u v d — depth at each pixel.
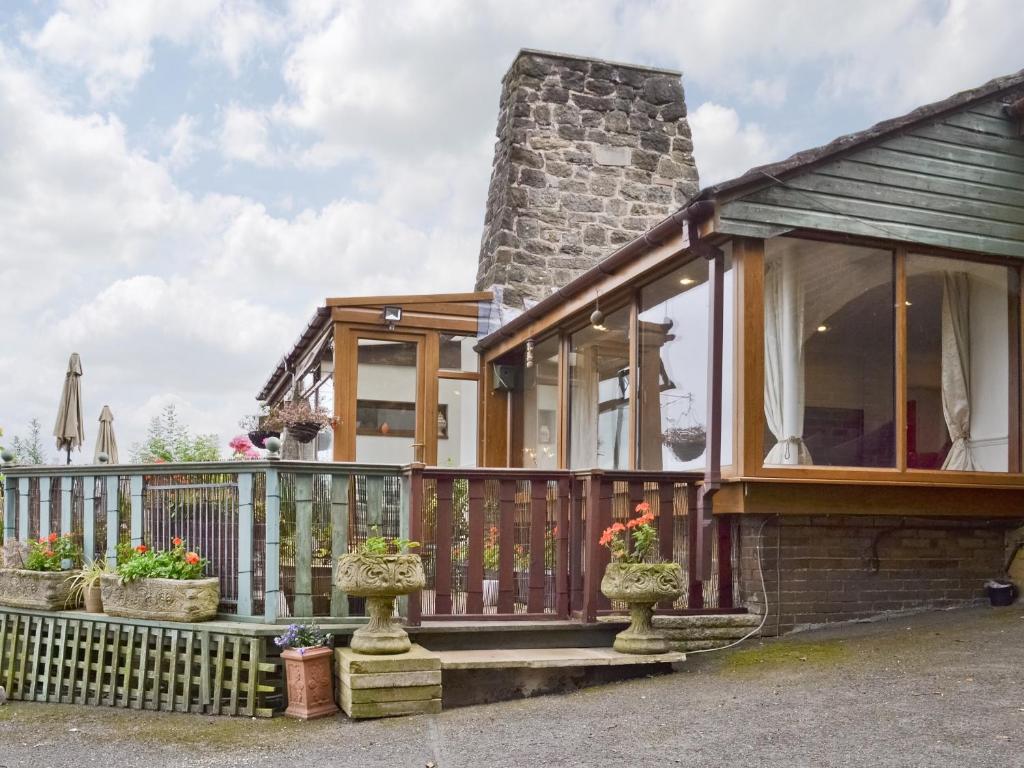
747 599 7.04
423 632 6.15
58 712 6.45
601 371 9.74
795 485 6.93
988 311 7.85
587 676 6.09
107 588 6.64
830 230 7.21
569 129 14.63
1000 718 4.44
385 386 12.22
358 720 5.53
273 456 6.23
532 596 6.54
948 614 7.38
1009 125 7.95
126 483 6.97
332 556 6.24
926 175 7.59
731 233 6.96
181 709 6.23
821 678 5.59
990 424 7.70
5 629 7.30
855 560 7.29
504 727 5.08
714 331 7.10
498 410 12.70
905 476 7.26
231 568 6.36
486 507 6.70
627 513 6.83
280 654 6.18
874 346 7.40
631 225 14.62
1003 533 7.85
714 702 5.24
